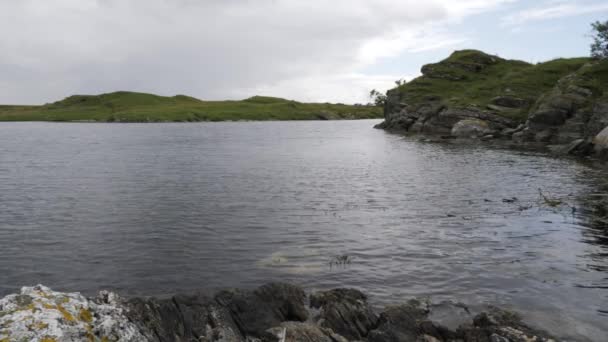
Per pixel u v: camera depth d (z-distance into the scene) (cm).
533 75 9688
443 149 6450
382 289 1572
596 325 1287
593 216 2466
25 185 3709
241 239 2166
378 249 2000
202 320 1300
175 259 1889
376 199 3064
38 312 959
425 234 2220
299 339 1187
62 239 2173
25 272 1750
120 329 1034
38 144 8431
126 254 1958
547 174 3931
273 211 2728
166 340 1184
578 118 6444
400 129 11381
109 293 1256
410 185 3597
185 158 5847
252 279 1673
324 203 2948
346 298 1411
